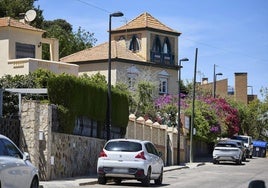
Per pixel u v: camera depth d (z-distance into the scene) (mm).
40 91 25094
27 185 15000
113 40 61688
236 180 28719
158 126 40531
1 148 13859
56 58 42875
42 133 22938
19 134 22938
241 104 78812
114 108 31266
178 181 27312
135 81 54719
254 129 83812
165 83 61312
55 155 23875
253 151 69062
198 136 51188
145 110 50031
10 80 29719
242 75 101250
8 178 13664
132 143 22906
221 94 89062
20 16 46688
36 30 40031
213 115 53438
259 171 37344
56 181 22859
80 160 26891
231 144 47281
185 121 49062
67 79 24719
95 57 57281
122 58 56438
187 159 49375
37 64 36531
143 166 22484
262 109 85250
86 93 26828
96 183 23578
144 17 61844
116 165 22594
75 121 26516
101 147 30016
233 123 60812
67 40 73500
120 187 22031
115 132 32438
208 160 52688
